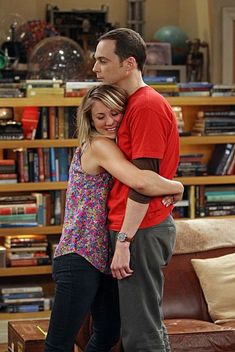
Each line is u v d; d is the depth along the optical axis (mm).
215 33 13578
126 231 5863
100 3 14000
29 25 12680
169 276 9211
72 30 13719
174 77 12477
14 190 11906
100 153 5973
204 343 7957
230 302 9047
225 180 12555
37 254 12039
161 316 6203
